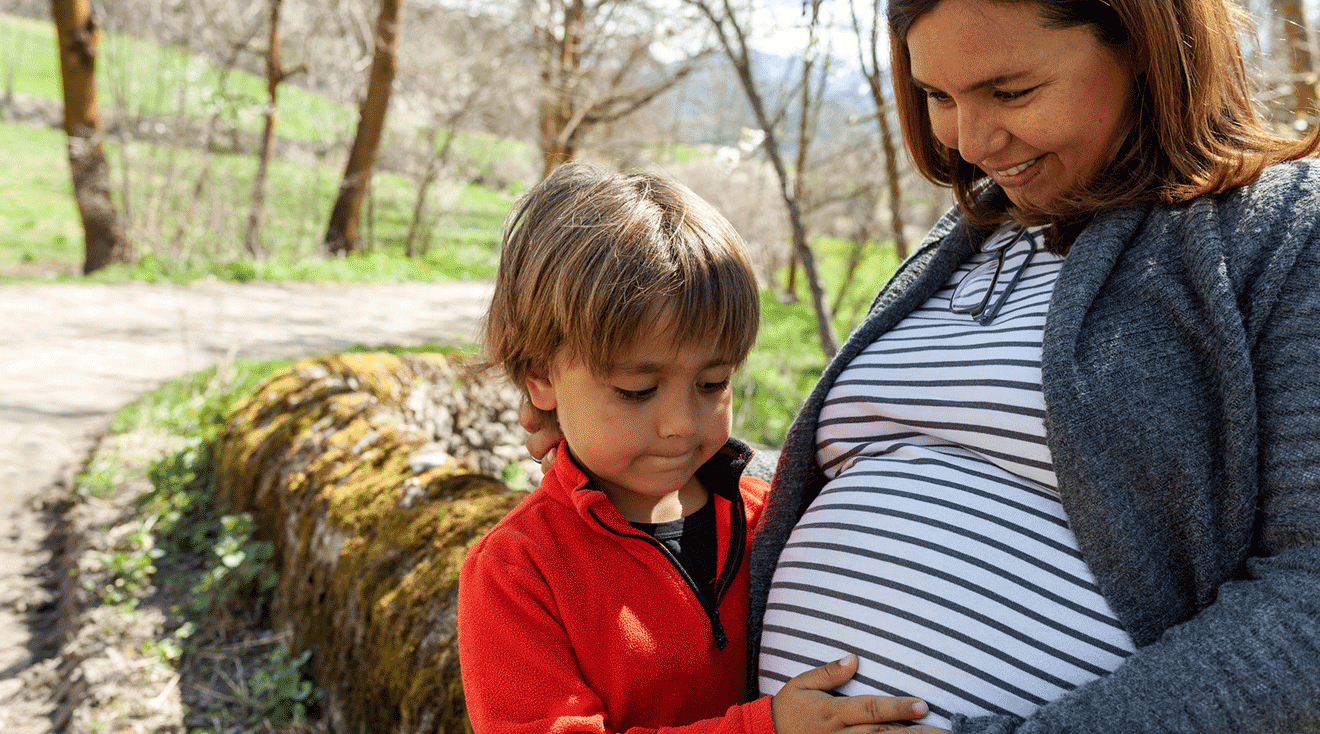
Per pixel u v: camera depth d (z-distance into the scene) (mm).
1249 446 928
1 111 31297
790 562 1274
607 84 11102
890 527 1163
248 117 15883
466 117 18047
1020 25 1013
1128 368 994
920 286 1396
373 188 19344
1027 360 1097
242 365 6941
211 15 15750
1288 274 941
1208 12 1034
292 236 18719
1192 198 1053
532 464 4781
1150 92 1066
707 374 1082
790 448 1374
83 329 9156
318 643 2684
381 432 3307
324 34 18516
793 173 5086
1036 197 1164
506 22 12000
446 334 11086
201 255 15375
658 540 1154
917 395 1225
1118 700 827
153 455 4953
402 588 2316
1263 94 1287
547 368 1145
